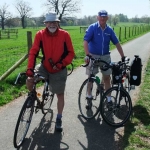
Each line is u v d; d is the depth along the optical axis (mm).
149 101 5754
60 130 4297
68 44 4078
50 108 5332
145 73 8641
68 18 73625
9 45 25875
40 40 4027
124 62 4629
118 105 4512
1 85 6559
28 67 3889
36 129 4375
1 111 5160
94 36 4930
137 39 26781
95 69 5035
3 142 3916
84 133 4273
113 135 4207
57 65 4008
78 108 5406
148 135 4133
